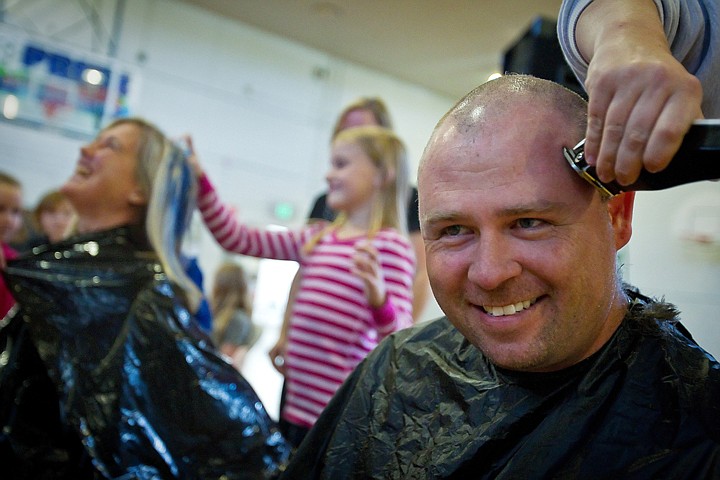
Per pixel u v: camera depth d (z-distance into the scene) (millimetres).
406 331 875
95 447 1015
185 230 1454
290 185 4586
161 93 4141
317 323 1463
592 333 613
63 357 1077
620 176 463
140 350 1110
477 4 3496
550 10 3398
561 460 610
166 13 4125
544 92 599
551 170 565
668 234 2645
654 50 472
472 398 723
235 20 4297
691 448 563
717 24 632
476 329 619
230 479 1058
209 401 1100
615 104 455
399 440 761
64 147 3842
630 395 611
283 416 1529
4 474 1111
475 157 580
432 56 4383
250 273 4191
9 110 3701
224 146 4359
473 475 678
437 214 600
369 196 1562
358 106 2170
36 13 3791
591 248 579
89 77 3898
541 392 662
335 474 791
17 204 2383
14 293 1145
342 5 3781
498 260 574
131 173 1312
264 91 4461
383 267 1465
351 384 865
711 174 459
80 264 1193
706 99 673
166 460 1044
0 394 1147
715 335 2521
